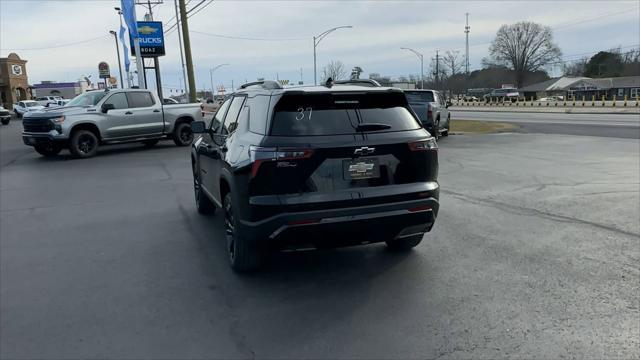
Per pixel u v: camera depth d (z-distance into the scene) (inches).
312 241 169.2
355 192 169.9
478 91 4586.6
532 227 249.4
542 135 742.5
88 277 193.9
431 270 193.8
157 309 164.4
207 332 148.6
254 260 189.3
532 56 4584.2
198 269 200.8
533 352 133.3
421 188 179.5
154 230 260.2
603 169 420.2
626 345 135.6
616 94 3750.0
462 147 609.6
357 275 190.5
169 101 1023.6
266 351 137.2
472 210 285.7
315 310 161.6
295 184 165.9
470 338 141.5
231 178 182.5
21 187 388.2
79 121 554.3
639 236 231.5
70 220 283.3
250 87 220.8
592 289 172.7
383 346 138.5
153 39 1218.6
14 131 1090.7
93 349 139.6
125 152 613.3
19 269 203.9
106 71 1963.6
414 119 190.2
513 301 164.6
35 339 145.7
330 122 173.5
